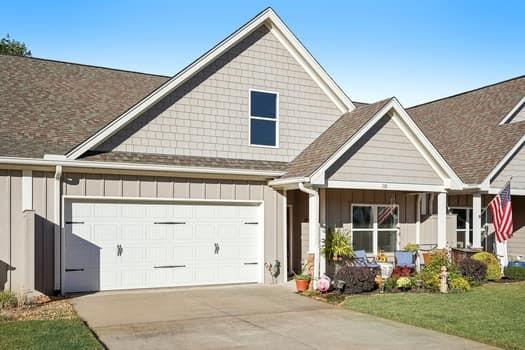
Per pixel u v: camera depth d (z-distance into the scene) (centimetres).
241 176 1561
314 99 1745
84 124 1511
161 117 1517
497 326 1009
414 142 1623
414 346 888
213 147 1584
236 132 1620
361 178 1537
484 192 1816
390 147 1588
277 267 1612
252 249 1602
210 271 1542
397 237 1822
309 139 1727
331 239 1622
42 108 1527
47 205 1340
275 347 877
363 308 1193
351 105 1777
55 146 1377
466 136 2111
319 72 1731
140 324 1035
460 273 1584
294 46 1698
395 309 1177
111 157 1409
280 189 1633
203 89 1577
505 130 1959
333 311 1184
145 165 1412
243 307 1223
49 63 1789
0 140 1333
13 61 1725
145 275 1460
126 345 877
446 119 2383
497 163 1798
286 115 1698
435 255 1563
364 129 1520
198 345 884
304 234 1742
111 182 1414
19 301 1186
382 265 1602
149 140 1498
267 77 1675
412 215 1858
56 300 1272
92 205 1402
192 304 1252
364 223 1775
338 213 1727
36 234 1325
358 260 1672
